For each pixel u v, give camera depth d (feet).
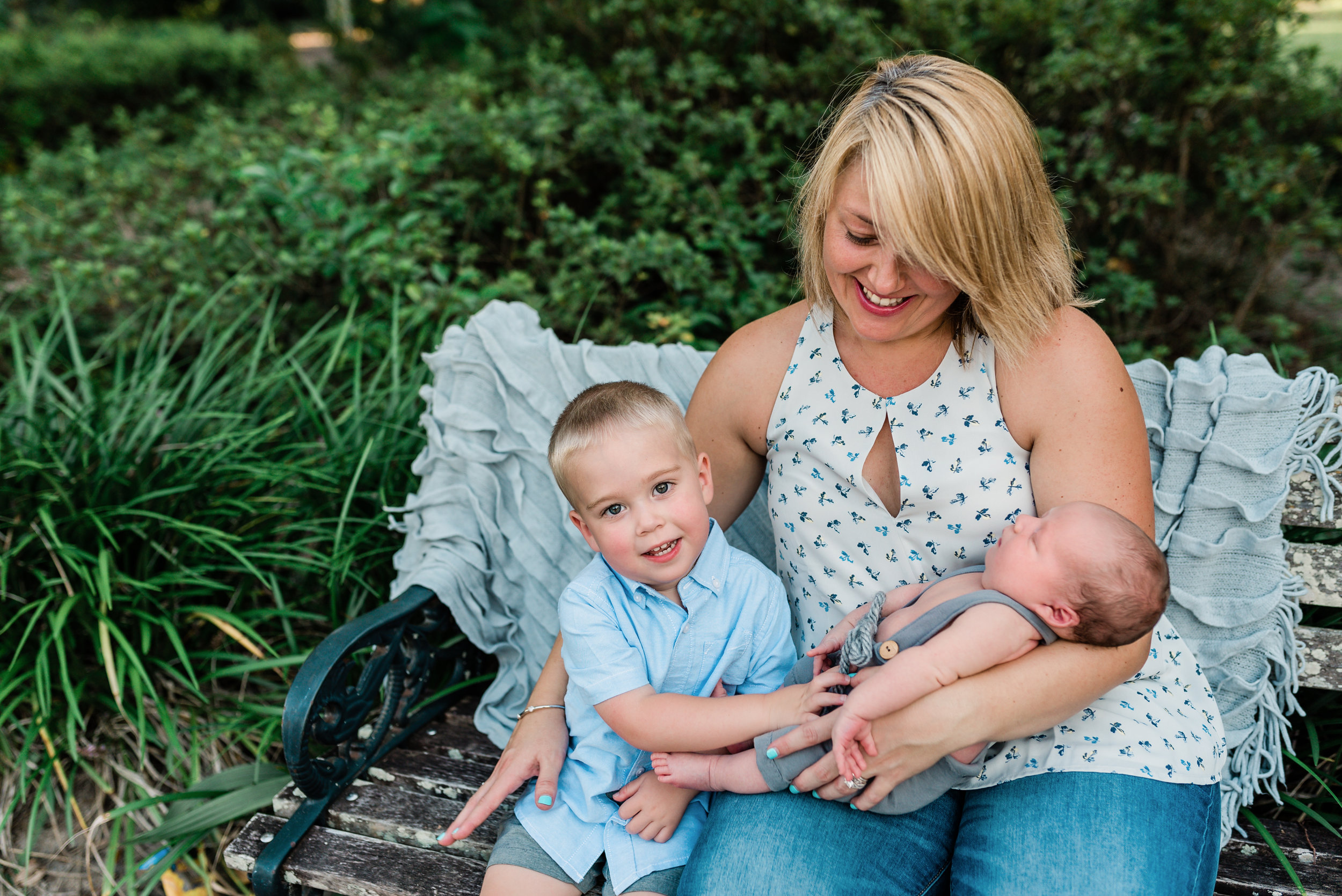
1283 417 5.50
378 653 6.02
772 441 5.36
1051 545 4.37
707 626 5.23
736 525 6.59
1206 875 4.42
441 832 5.54
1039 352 4.67
